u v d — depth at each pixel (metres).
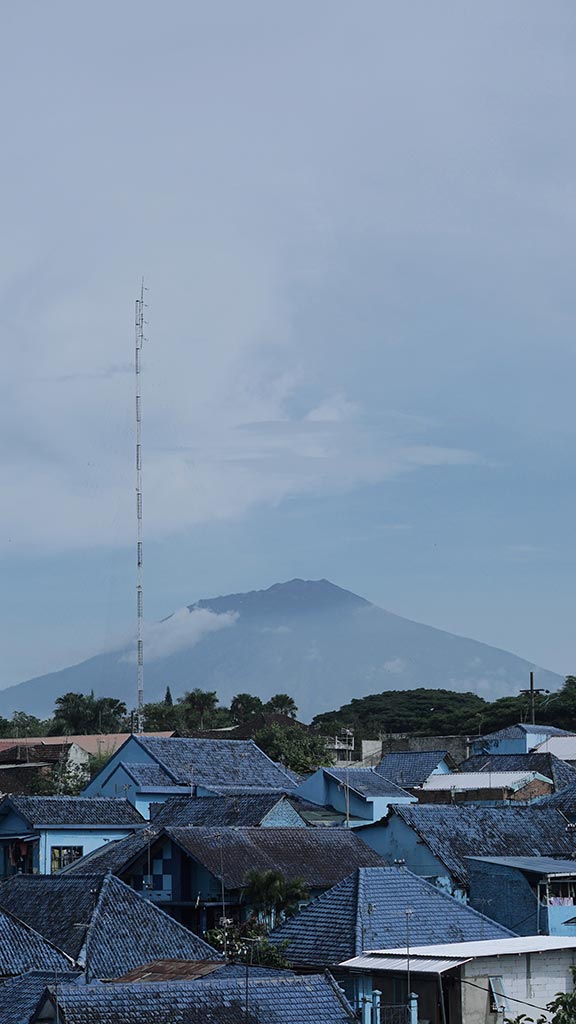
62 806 64.19
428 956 37.03
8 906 44.47
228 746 79.00
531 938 40.69
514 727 103.00
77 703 150.50
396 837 57.38
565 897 47.69
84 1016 29.02
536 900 46.88
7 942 39.75
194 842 53.19
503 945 38.66
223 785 74.31
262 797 62.75
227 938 45.38
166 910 52.72
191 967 37.34
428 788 79.12
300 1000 31.11
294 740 104.50
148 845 54.28
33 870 62.03
